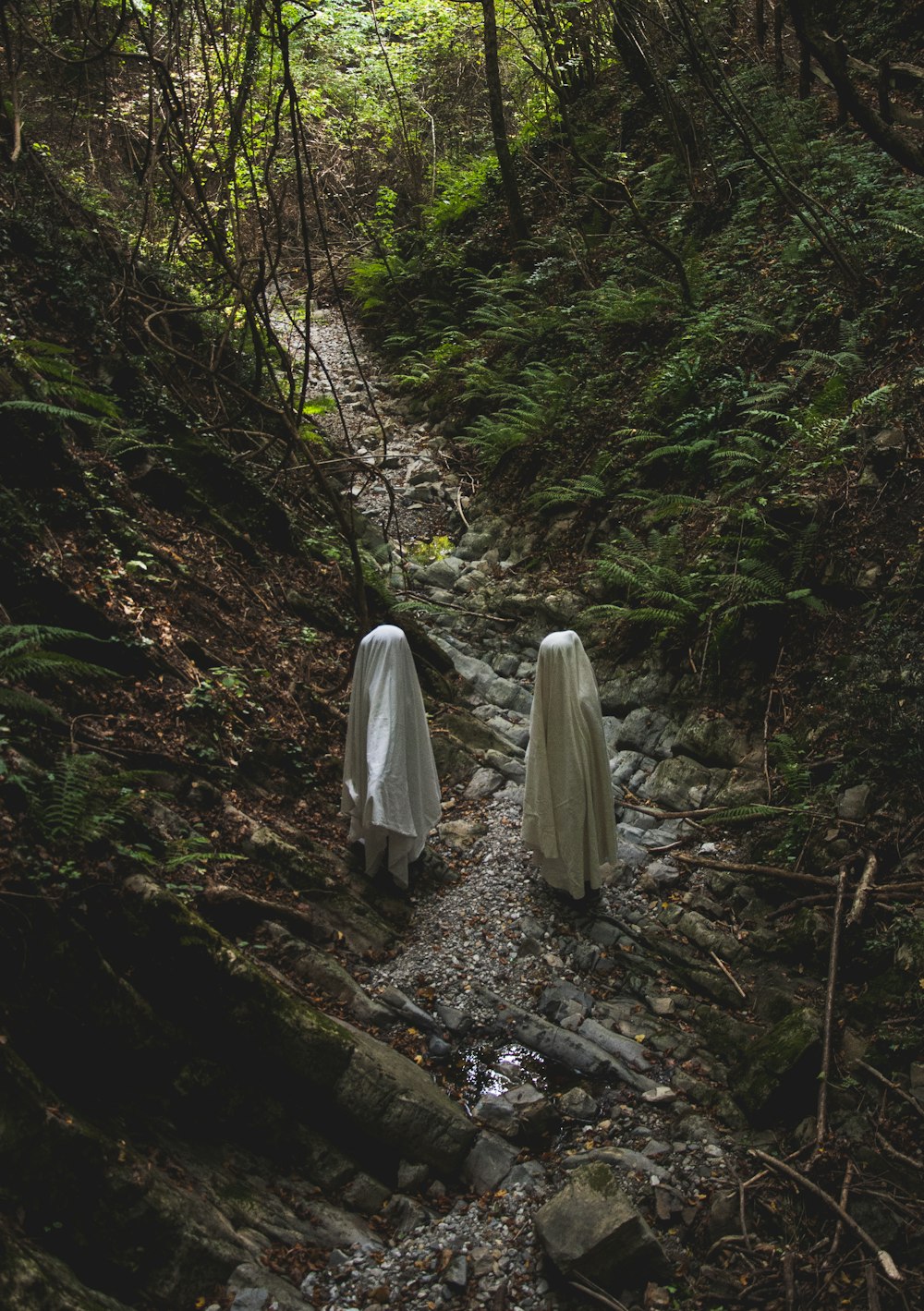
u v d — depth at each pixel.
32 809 4.15
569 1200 4.04
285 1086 4.34
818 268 8.95
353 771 5.68
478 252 13.64
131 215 10.61
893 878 5.38
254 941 4.89
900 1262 3.89
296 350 13.38
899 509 6.74
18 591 5.32
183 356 7.39
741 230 10.09
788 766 6.15
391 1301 3.81
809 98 10.49
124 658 5.59
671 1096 4.75
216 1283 3.66
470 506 10.37
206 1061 4.18
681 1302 3.89
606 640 8.05
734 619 7.16
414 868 6.04
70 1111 3.63
